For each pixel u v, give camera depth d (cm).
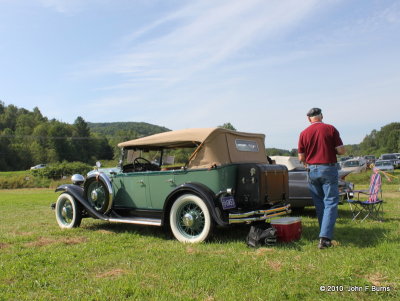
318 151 448
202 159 495
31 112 15175
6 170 8319
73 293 301
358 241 462
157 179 541
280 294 285
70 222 650
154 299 281
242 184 485
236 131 533
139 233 573
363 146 12262
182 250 436
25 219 764
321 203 473
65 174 3547
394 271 330
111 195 585
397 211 751
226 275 333
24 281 333
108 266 379
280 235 461
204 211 469
